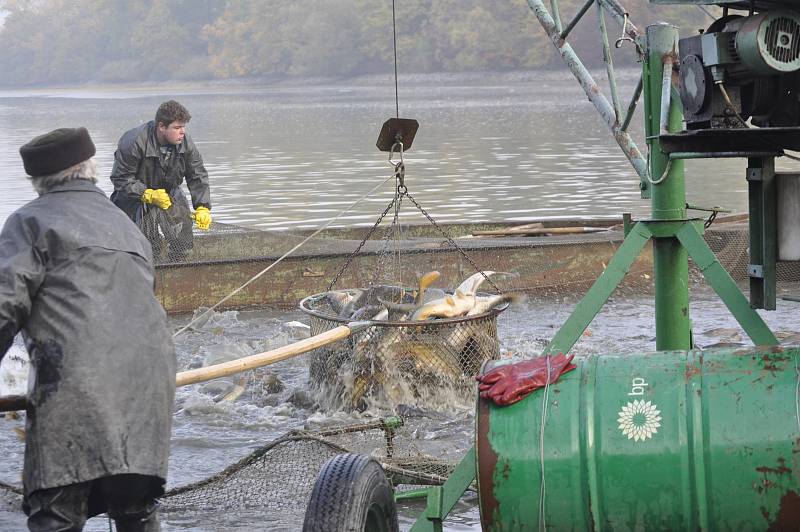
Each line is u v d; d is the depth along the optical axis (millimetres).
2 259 4871
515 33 141375
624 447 4477
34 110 101625
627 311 12547
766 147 5047
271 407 9219
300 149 39594
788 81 5031
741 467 4367
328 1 171375
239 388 9562
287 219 20438
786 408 4406
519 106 76625
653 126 6777
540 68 138000
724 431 4414
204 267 12906
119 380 4891
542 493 4523
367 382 8789
